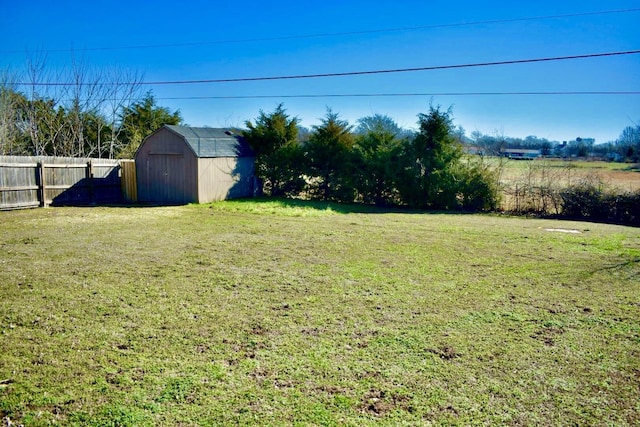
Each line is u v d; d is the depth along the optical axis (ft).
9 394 10.23
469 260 24.61
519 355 12.74
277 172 61.26
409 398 10.39
